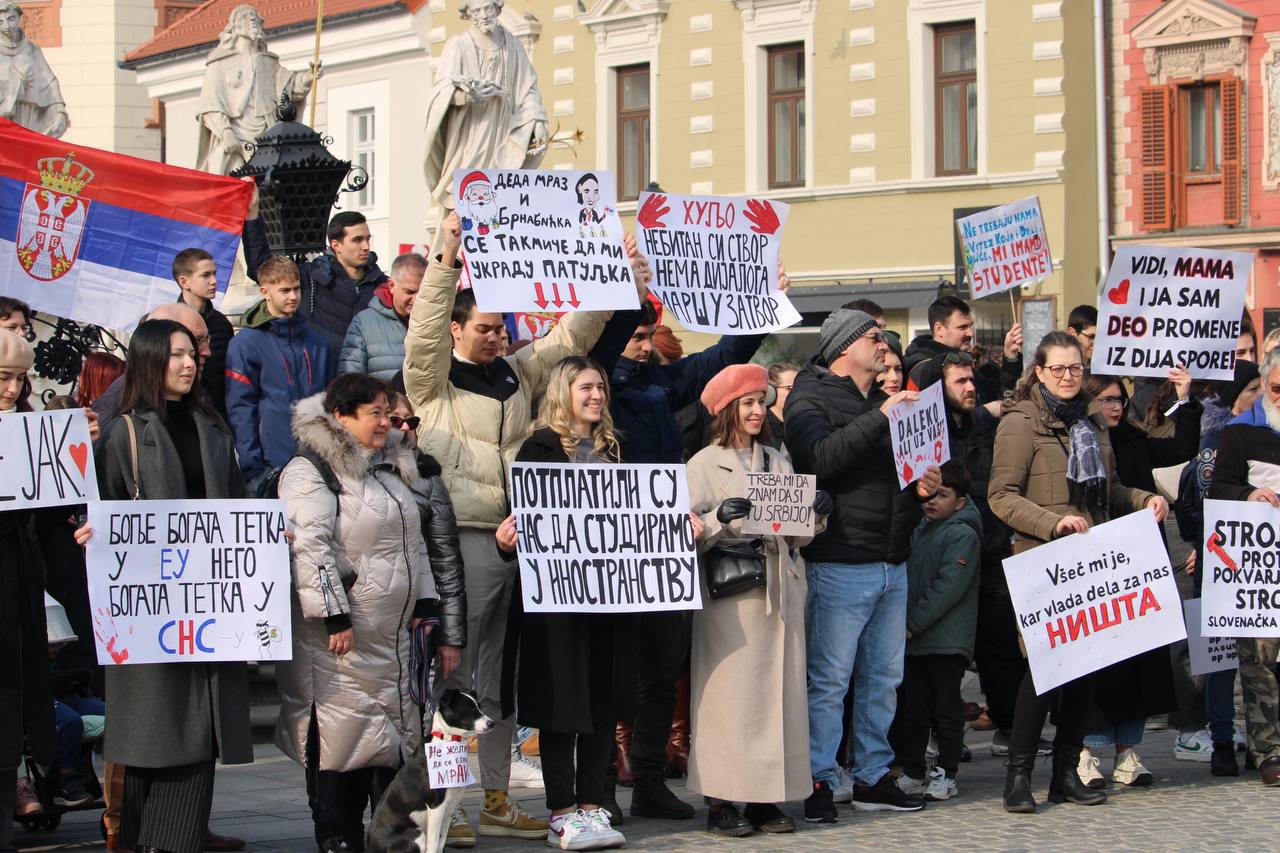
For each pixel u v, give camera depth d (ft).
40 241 42.22
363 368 35.19
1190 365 36.83
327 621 26.73
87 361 34.14
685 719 35.88
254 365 33.83
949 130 112.16
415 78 128.98
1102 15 113.60
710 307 32.83
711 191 120.26
